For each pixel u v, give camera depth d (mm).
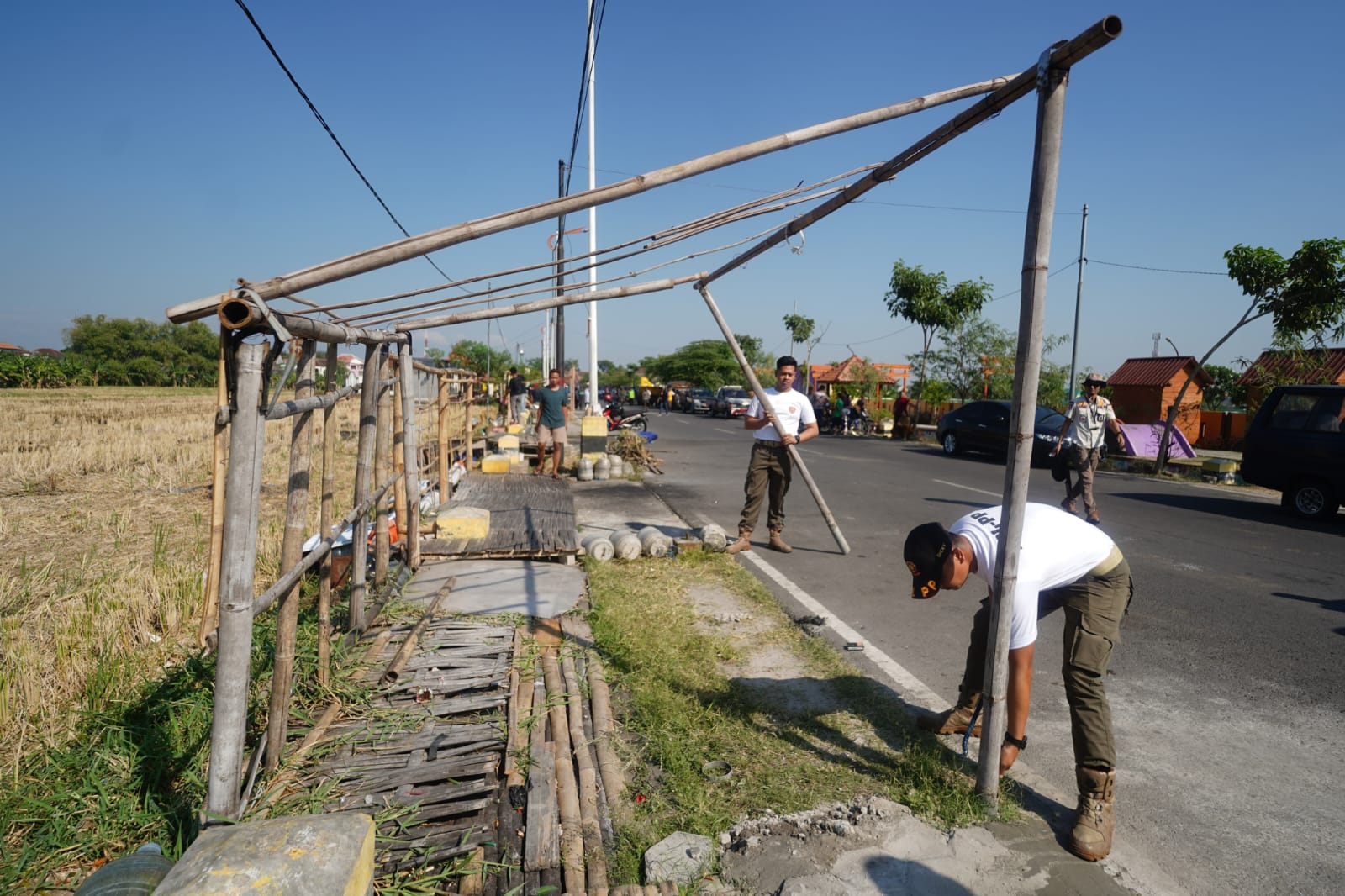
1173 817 3141
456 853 2664
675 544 7242
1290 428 10359
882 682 4398
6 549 7035
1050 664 4855
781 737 3656
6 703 3570
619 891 2545
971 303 24938
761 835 2871
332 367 3898
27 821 2764
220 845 1831
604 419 13367
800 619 5492
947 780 3219
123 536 7574
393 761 3246
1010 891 2607
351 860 1836
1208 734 3910
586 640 4805
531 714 3713
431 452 10641
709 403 41188
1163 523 9703
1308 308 13906
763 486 7527
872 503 10672
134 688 3840
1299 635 5402
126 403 29891
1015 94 2773
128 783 2975
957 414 18703
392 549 6727
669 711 3791
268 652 4137
